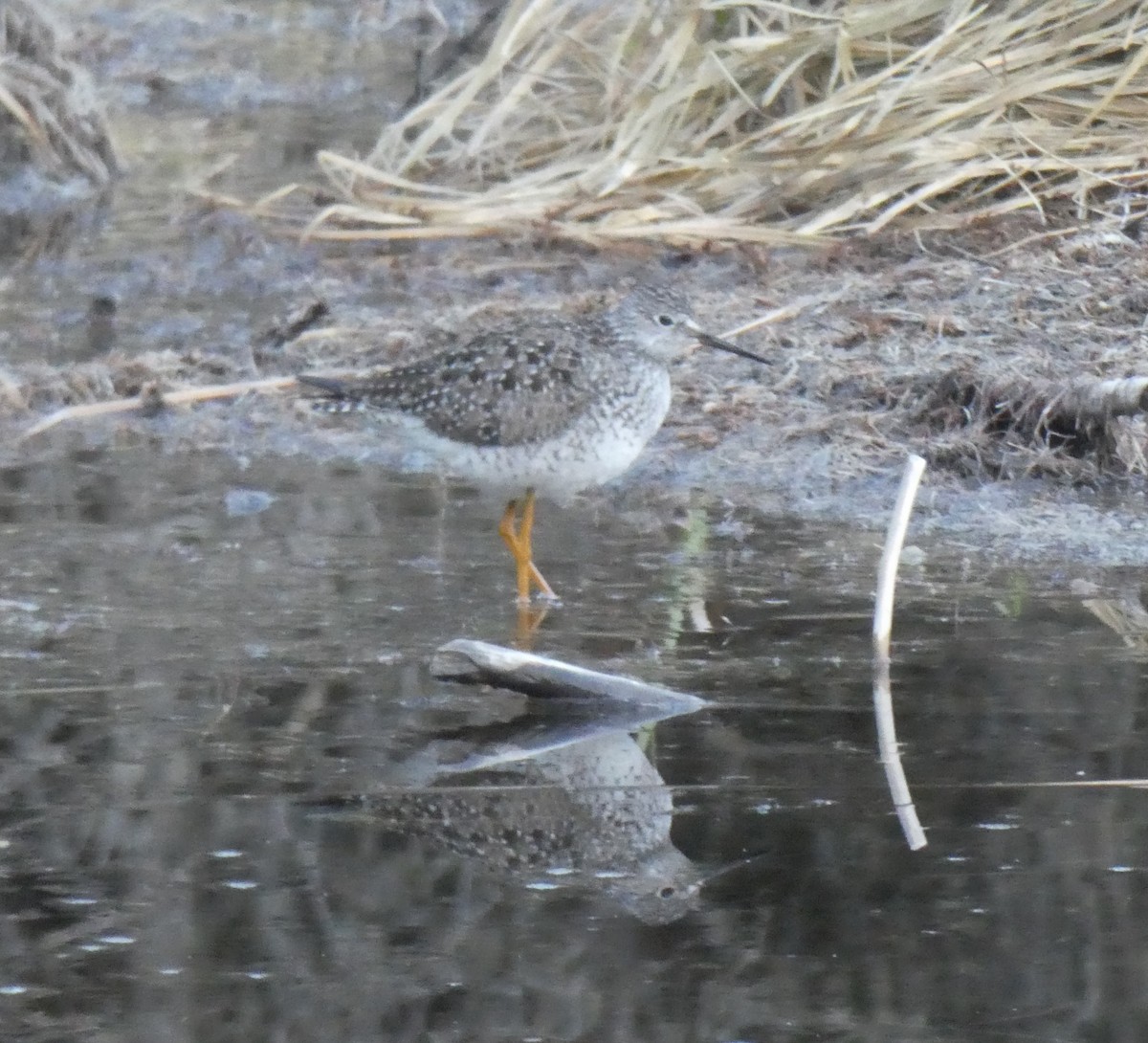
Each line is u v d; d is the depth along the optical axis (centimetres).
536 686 987
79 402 1507
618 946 752
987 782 882
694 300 1602
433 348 1559
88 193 2055
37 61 2108
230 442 1446
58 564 1184
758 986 718
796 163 1728
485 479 1227
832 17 1777
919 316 1519
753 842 835
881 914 770
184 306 1712
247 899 789
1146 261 1563
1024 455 1331
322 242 1836
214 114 2366
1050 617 1087
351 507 1318
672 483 1355
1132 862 804
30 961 742
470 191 1852
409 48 2709
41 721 958
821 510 1298
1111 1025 688
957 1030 689
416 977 729
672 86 1792
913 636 1061
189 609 1114
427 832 848
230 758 921
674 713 968
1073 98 1727
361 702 986
